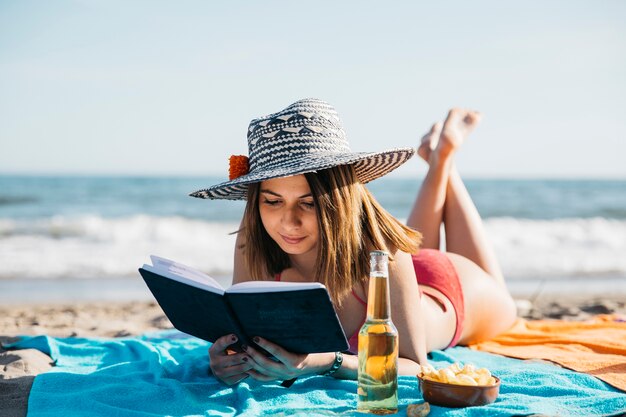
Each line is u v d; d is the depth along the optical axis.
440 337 3.48
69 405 2.61
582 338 3.82
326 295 2.21
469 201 4.34
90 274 11.13
